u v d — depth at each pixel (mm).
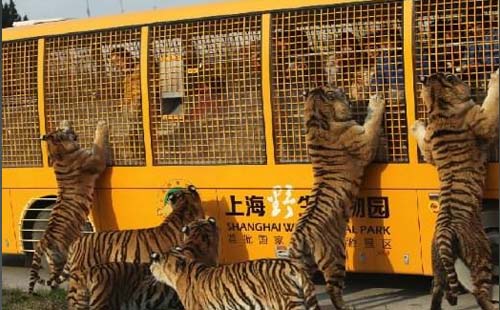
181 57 9219
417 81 8078
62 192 9695
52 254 9484
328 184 8203
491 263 7828
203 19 9078
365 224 8430
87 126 9953
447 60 7945
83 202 9695
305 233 8023
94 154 9695
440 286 7742
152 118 9430
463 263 7723
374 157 8273
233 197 8977
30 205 10500
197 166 9164
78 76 9961
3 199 10695
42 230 10469
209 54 9055
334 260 8078
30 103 10359
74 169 9656
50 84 10188
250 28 8820
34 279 9305
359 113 8391
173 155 9336
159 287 7918
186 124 9227
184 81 9211
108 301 7594
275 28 8680
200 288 7242
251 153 8867
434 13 7977
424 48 8031
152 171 9453
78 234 9633
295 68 8609
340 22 8398
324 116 8250
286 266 6824
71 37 9992
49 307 8492
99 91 9805
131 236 8539
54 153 9711
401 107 8164
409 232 8219
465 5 7828
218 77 9008
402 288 9180
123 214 9680
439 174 7891
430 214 8102
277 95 8688
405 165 8188
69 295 7812
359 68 8344
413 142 8133
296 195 8625
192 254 7645
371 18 8258
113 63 9688
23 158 10500
